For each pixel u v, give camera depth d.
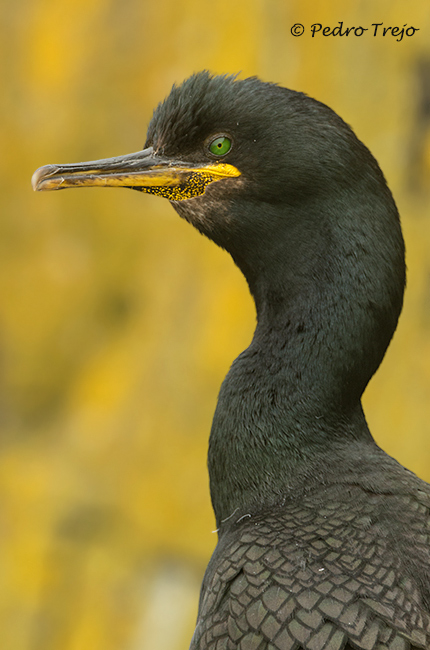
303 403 5.36
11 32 16.09
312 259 5.39
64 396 16.36
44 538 15.14
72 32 15.98
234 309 15.23
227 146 5.56
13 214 16.19
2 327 16.42
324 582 4.53
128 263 16.06
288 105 5.44
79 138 16.00
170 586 14.86
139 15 15.77
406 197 15.26
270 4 15.05
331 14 15.05
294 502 5.13
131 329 16.06
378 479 5.14
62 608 15.05
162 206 15.98
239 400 5.49
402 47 15.05
